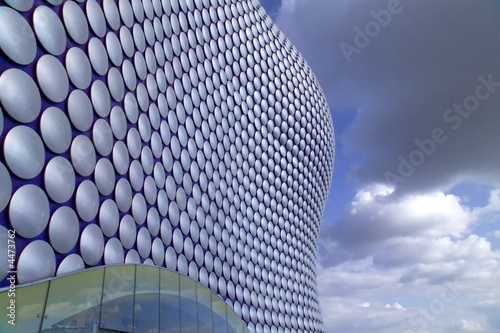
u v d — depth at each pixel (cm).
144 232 1418
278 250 3138
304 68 4688
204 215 2089
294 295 3177
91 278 970
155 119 1684
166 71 1922
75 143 1040
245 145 3005
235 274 2333
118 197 1259
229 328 1537
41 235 867
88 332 934
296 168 3834
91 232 1070
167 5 2155
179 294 1324
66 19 1081
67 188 980
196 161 2119
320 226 4528
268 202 3172
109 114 1262
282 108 3784
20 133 836
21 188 822
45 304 823
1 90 805
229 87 2938
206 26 2784
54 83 970
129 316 1082
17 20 878
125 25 1516
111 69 1319
